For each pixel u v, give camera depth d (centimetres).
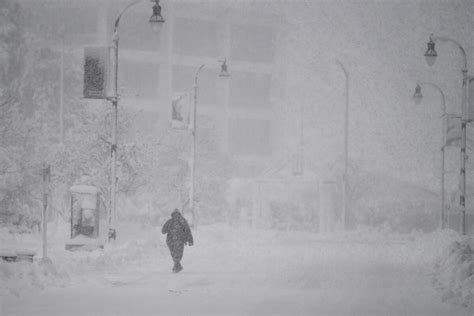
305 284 3241
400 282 3372
